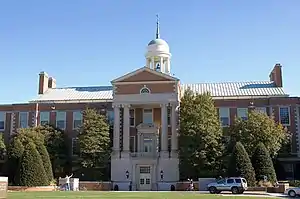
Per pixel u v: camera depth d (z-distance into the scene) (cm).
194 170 6719
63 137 7850
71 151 8019
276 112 7769
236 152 5888
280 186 5322
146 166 7169
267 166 5984
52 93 8950
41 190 5666
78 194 4497
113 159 7175
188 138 6794
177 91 7312
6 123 8325
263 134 6656
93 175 7181
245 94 8175
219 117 7681
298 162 7419
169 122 7462
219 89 8581
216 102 8012
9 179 6400
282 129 7081
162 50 8781
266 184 5694
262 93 8162
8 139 8244
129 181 7025
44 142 7444
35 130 7544
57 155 7556
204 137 6706
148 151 7488
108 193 4875
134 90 7381
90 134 7231
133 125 7688
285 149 7375
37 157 5894
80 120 8188
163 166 7056
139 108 7731
